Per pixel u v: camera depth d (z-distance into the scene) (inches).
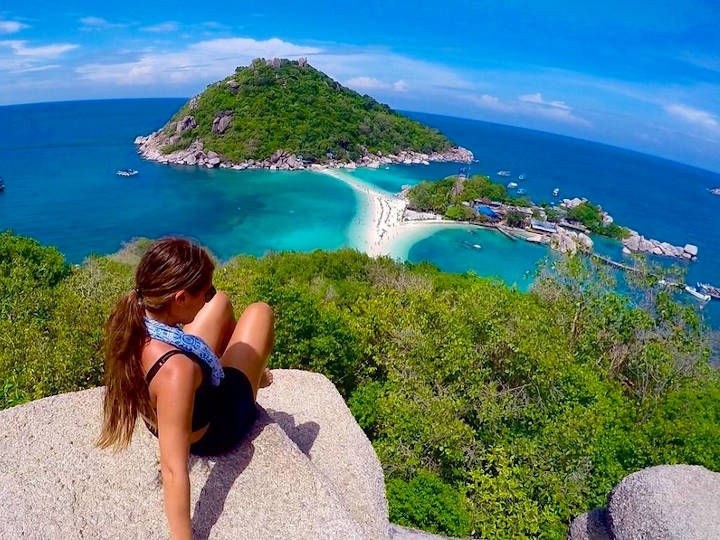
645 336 1162.6
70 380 634.8
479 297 1035.9
